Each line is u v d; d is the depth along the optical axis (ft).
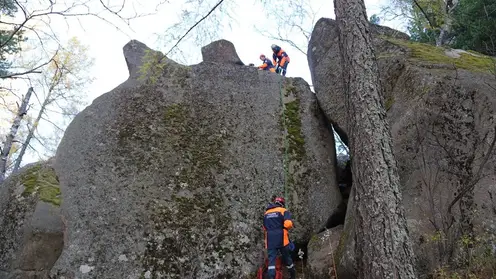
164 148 22.34
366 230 12.09
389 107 20.43
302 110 25.58
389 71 21.94
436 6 23.39
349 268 16.30
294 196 22.52
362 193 12.64
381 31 26.81
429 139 18.43
